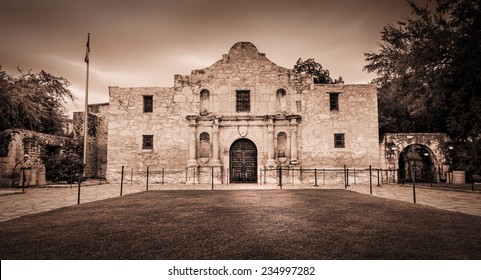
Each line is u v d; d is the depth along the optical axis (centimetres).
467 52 1780
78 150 2483
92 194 1370
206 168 2109
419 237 518
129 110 2198
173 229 583
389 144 2095
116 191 1525
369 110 2145
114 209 845
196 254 429
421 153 2417
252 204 928
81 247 466
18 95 2031
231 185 1933
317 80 3148
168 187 1784
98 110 2867
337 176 2094
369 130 2131
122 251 445
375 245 470
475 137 1908
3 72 2067
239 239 506
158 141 2169
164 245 475
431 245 470
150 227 602
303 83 2172
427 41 2017
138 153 2164
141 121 2188
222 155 2130
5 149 1805
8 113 1994
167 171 2139
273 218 690
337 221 655
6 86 2008
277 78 2183
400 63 2161
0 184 1781
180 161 2148
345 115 2144
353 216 715
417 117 2388
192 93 2189
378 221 655
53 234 548
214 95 2181
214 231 564
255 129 2134
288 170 2066
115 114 2195
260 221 655
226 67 2197
